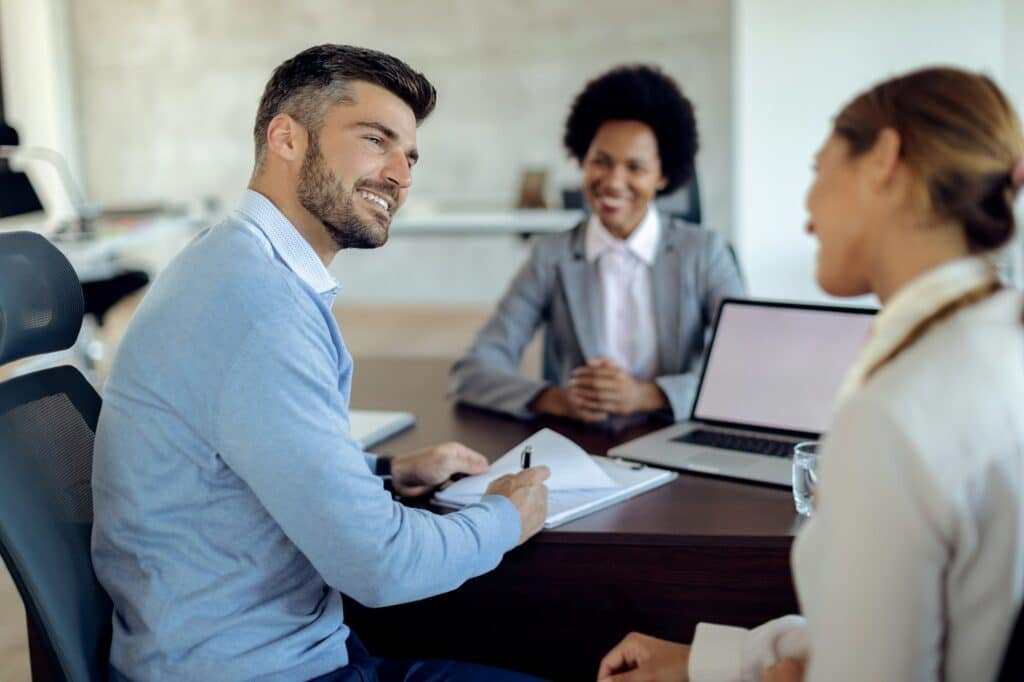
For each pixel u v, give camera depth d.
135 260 8.50
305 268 1.44
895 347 0.93
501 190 7.82
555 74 7.57
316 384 1.31
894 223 0.97
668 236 2.43
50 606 1.29
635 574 1.58
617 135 2.34
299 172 1.44
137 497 1.32
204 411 1.28
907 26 5.98
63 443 1.42
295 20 8.02
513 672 1.51
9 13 8.31
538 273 2.48
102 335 7.17
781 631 1.24
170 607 1.31
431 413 2.21
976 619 0.91
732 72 7.18
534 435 1.89
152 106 8.42
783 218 6.29
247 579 1.33
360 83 1.43
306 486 1.28
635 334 2.42
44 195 8.35
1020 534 0.89
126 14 8.34
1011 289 0.95
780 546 1.51
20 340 1.37
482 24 7.65
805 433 1.92
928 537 0.87
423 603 1.75
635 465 1.79
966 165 0.92
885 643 0.88
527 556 1.60
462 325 7.51
